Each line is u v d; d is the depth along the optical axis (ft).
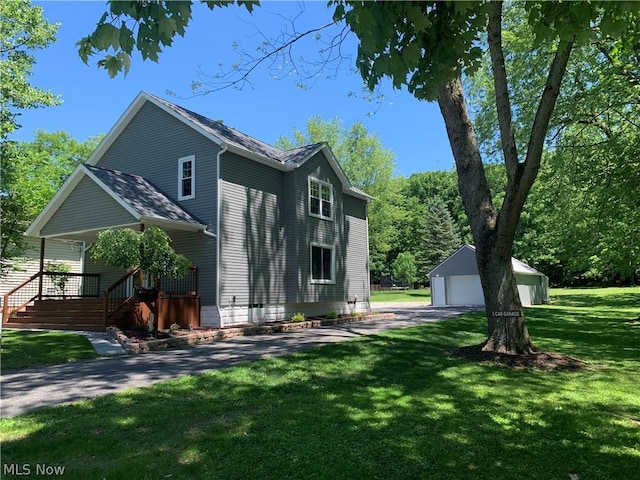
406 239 206.08
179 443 14.21
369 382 22.30
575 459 13.50
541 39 12.21
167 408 17.81
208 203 48.19
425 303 114.32
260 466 12.64
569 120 51.34
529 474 12.49
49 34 60.23
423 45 12.50
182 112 52.85
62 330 44.93
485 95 61.31
